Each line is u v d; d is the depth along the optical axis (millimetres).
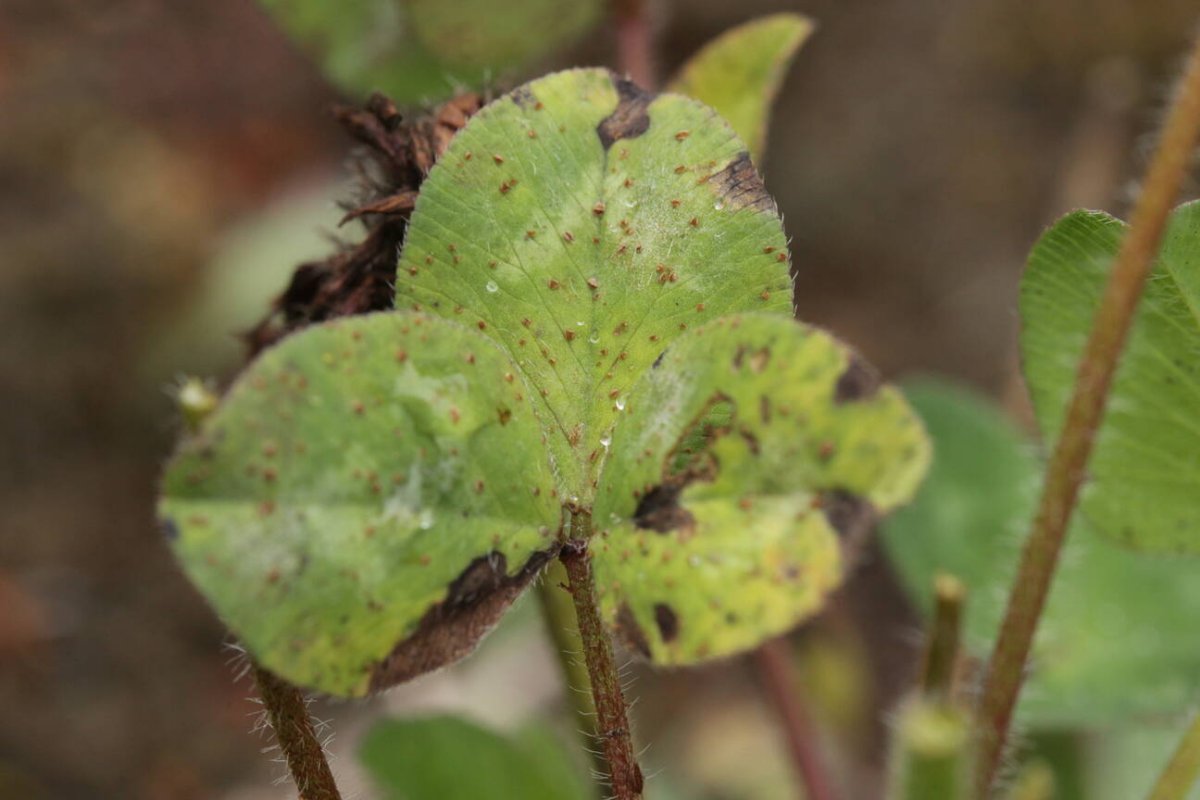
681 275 194
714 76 234
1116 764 266
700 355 185
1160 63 439
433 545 184
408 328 184
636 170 194
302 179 485
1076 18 455
